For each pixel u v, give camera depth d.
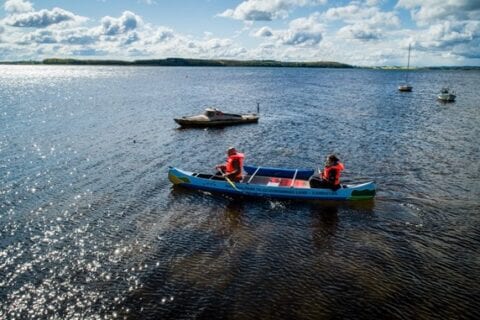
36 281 13.98
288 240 17.03
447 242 16.72
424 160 28.89
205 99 73.88
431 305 12.62
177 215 19.53
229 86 113.31
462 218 19.05
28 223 18.41
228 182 22.31
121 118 48.00
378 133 39.28
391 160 29.00
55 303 12.83
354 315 12.21
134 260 15.30
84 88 100.38
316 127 43.12
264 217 19.47
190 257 15.55
